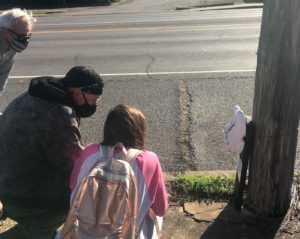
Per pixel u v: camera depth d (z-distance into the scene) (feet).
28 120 8.97
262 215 12.25
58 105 8.98
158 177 8.13
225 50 33.30
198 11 66.64
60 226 10.83
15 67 30.17
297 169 15.02
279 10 10.55
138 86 24.75
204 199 13.38
